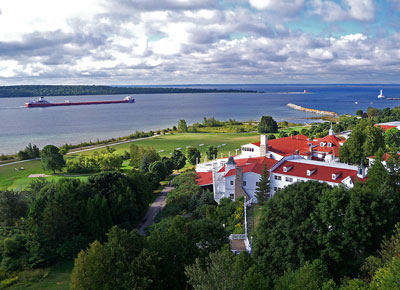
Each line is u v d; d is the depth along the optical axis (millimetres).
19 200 93312
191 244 54688
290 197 56156
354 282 37438
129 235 53500
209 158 167625
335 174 83625
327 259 50094
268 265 51188
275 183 92812
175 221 60438
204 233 58469
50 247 76125
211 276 36094
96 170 160500
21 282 67562
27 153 190125
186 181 116250
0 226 88125
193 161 163000
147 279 47000
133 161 162500
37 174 156125
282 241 50812
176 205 99562
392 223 53250
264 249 52969
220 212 85812
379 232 52031
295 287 38094
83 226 83625
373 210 51031
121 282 46750
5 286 66188
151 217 101562
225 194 96000
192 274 38625
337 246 48688
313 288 37219
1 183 140625
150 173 124750
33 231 77938
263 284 42000
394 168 69688
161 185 133875
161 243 53469
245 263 47594
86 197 90375
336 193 52469
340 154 111938
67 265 74875
